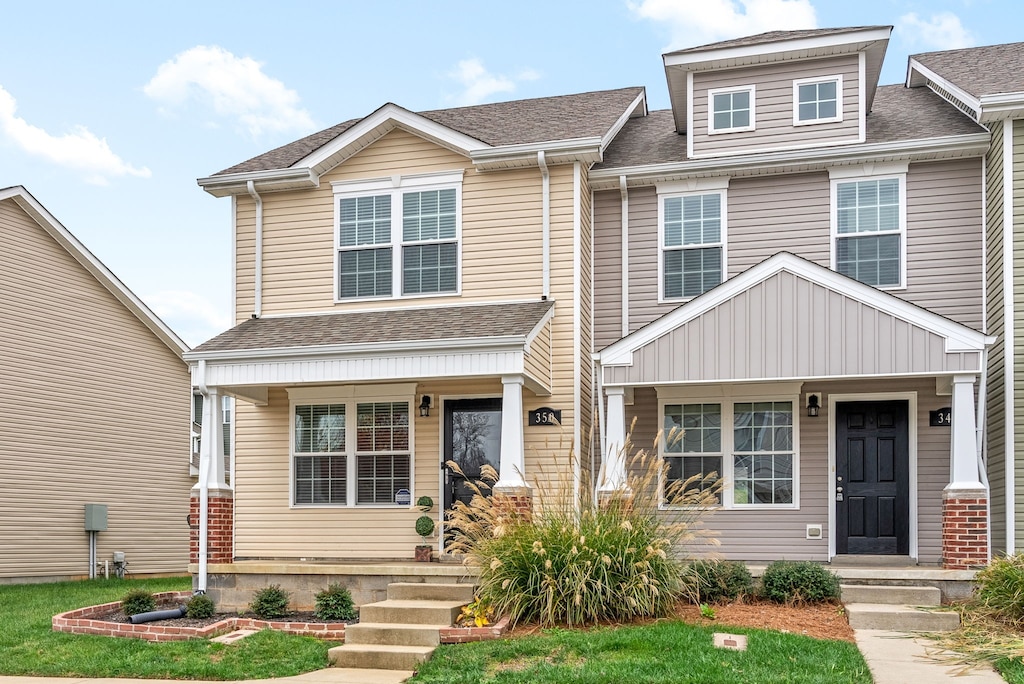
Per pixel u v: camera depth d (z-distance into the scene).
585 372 13.91
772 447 13.20
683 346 11.83
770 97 14.22
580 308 13.63
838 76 13.94
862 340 11.27
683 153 14.61
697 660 7.82
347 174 14.71
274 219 14.96
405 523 13.95
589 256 14.41
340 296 14.54
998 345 12.10
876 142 13.30
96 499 20.58
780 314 11.57
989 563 10.14
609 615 9.62
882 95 16.23
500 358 11.93
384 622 10.01
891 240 13.34
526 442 13.43
